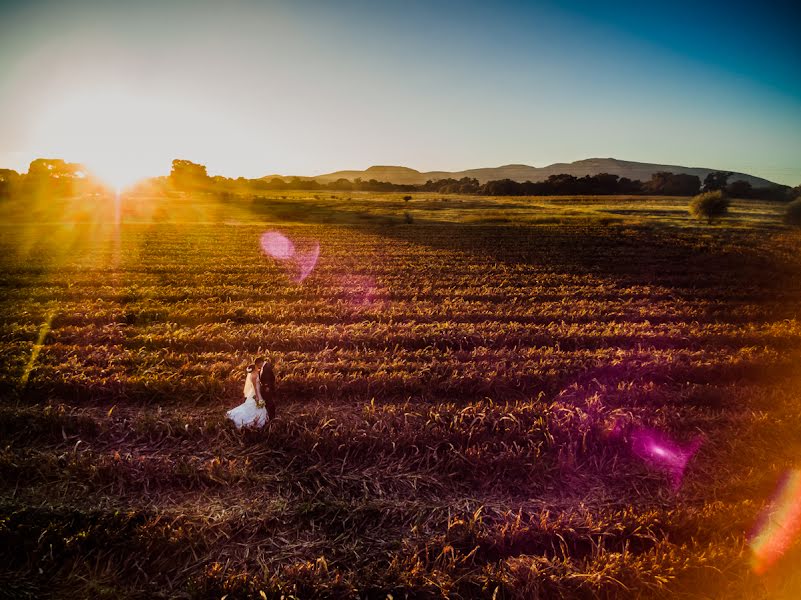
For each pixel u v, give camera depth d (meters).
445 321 16.45
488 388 10.71
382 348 13.81
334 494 7.24
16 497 6.93
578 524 6.52
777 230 51.53
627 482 7.58
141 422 8.77
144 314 16.88
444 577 5.64
